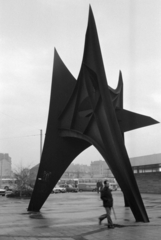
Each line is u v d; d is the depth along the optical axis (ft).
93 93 60.39
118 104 80.07
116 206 77.36
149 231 39.29
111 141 54.34
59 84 73.51
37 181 67.92
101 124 56.70
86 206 79.41
